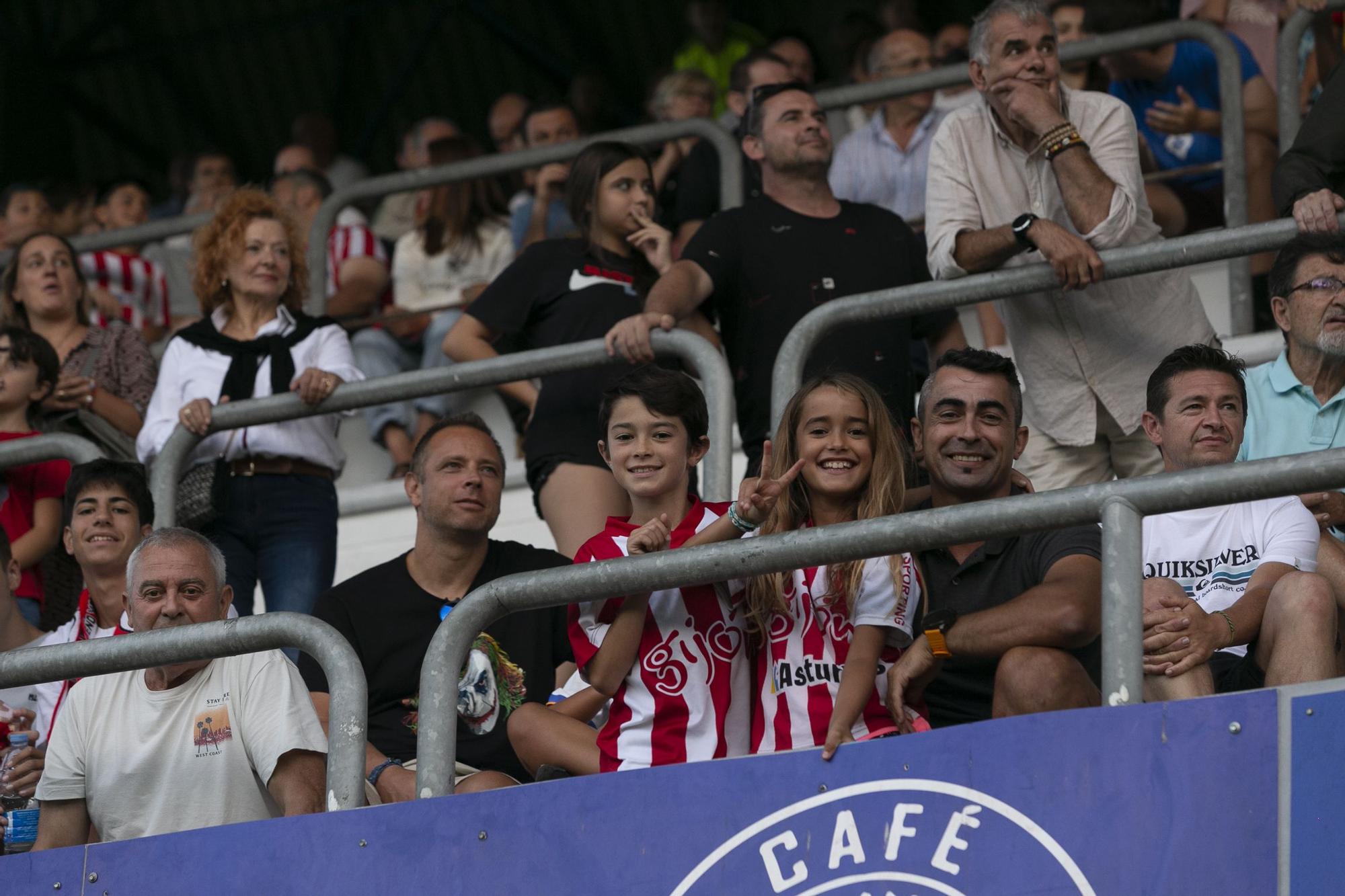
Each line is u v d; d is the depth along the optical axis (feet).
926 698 33.42
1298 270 38.75
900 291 40.75
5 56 110.01
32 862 32.81
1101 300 42.22
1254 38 60.23
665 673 32.40
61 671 32.32
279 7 111.14
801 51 69.92
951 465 34.50
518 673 38.01
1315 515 35.91
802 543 28.99
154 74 113.19
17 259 53.26
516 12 108.06
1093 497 27.94
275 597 46.44
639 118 107.14
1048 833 27.58
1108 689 27.71
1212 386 35.99
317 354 48.60
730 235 44.88
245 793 34.63
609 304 46.62
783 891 28.55
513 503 53.78
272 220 49.65
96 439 50.47
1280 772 26.78
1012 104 41.45
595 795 29.89
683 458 35.76
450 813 30.40
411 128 109.60
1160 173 55.06
